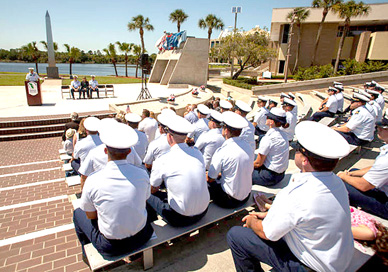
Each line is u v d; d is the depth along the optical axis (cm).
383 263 195
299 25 3006
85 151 385
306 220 171
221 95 2198
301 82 1758
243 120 292
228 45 2792
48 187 523
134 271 249
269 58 2739
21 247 309
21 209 420
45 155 770
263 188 359
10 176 588
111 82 2739
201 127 556
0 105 1274
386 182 275
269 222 190
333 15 2984
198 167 257
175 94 1784
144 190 224
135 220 216
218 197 304
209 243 291
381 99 725
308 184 176
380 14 2800
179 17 3869
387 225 273
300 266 186
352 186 298
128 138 216
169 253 274
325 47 3244
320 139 180
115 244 218
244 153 282
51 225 369
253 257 221
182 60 2328
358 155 565
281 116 342
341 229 169
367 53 3112
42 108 1245
